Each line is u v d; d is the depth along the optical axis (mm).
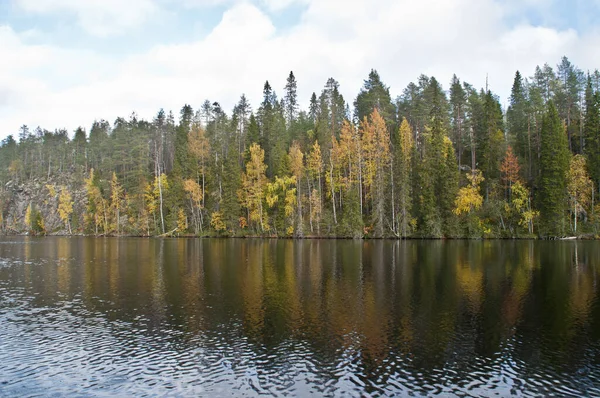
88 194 114375
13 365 16125
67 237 100312
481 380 14625
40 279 33938
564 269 36375
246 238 82250
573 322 21109
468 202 69438
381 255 47500
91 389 14117
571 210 68188
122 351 17484
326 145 81938
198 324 21078
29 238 96750
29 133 185875
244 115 111438
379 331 19812
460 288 29000
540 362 16156
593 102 70188
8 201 137125
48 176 145375
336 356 16781
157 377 14969
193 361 16375
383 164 74312
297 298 26391
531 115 82875
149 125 142750
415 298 26188
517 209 69625
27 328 20688
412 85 96938
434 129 76750
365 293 27672
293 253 51000
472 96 93750
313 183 81750
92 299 26625
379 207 72375
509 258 43688
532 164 78375
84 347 17984
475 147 85375
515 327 20344
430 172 73438
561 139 67938
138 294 27969
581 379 14711
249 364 16047
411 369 15531
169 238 86875
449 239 70000
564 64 95500
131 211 99125
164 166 115562
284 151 87625
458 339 18703
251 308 24062
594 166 68375
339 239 73375
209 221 90625
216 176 91812
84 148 155125
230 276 34469
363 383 14398
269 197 80750
